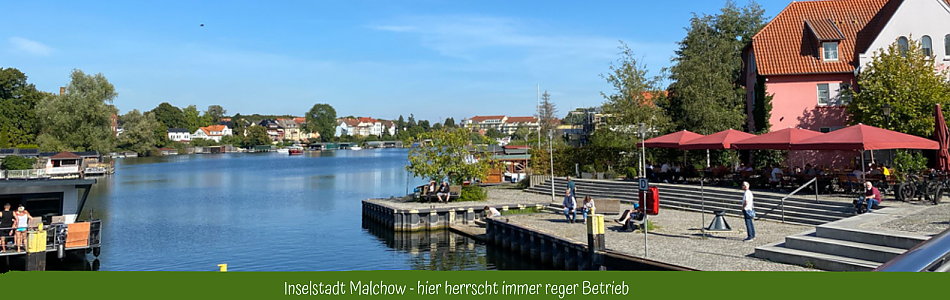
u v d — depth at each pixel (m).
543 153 46.66
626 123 43.56
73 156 78.12
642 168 40.81
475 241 27.72
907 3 35.59
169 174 84.88
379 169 97.62
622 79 45.00
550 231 22.86
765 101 38.50
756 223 22.45
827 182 25.53
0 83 90.94
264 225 33.88
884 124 31.91
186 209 42.28
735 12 51.34
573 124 141.88
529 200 35.44
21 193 24.42
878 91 32.28
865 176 23.73
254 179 74.62
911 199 21.30
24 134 91.19
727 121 40.75
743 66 45.47
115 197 51.50
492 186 47.78
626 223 21.94
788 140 25.64
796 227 21.09
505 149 65.50
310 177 78.38
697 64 42.34
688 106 41.34
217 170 95.38
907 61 32.50
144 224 34.50
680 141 32.00
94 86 91.19
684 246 18.11
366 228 32.38
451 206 32.50
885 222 16.39
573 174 44.62
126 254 25.14
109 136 91.94
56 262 22.95
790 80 38.38
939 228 14.93
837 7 41.25
